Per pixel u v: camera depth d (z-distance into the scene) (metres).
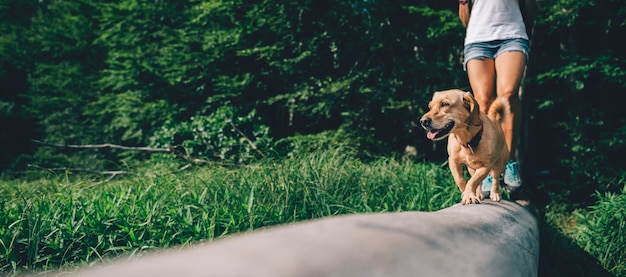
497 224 1.64
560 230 4.56
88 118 12.84
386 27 7.93
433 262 0.82
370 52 8.25
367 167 4.47
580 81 6.54
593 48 7.23
